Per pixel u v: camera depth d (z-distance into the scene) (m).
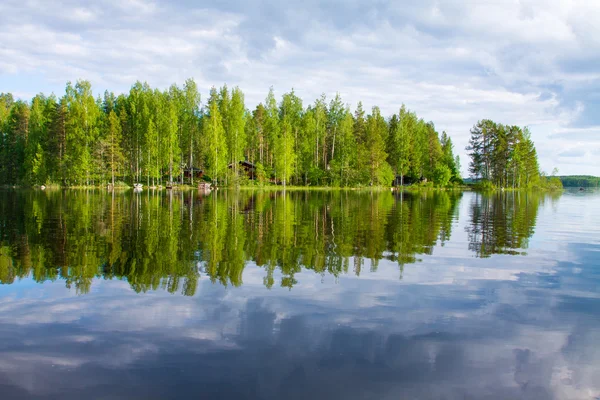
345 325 7.14
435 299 8.66
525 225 22.52
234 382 5.25
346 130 90.38
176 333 6.74
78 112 71.12
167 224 20.78
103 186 74.69
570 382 5.37
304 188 83.38
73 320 7.31
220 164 74.75
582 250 14.66
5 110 94.44
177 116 82.25
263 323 7.19
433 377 5.44
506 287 9.63
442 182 96.62
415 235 18.11
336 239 16.61
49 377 5.37
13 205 32.81
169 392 5.02
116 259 12.21
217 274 10.52
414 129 105.19
